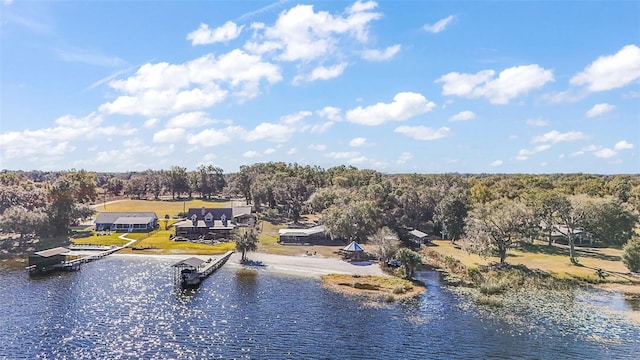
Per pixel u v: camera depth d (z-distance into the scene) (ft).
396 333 200.85
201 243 440.45
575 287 280.51
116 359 172.04
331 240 446.60
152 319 218.18
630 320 219.61
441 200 496.64
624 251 318.45
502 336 197.57
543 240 444.55
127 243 438.81
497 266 325.42
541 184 637.71
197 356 175.42
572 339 194.59
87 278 302.25
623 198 567.59
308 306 240.53
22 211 424.87
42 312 227.61
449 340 192.95
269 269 331.57
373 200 473.67
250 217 549.54
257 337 195.52
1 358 171.73
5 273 316.19
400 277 305.53
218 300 251.19
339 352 180.04
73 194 557.33
